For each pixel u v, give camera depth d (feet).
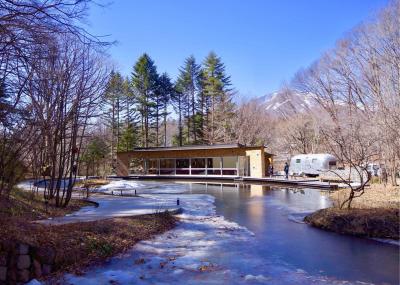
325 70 108.47
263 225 36.29
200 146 110.42
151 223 33.27
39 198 42.88
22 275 19.42
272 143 156.25
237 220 39.19
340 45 100.68
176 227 34.60
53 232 24.45
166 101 162.40
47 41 15.17
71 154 44.60
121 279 20.24
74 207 42.32
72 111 39.63
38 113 28.45
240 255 25.34
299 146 144.05
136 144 149.18
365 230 31.24
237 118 146.00
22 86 18.86
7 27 13.79
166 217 36.86
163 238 29.89
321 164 102.53
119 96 115.55
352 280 20.42
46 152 38.65
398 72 72.33
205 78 158.30
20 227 23.39
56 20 14.61
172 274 21.25
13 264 19.33
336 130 77.66
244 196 62.85
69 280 19.88
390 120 64.34
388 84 73.26
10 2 13.64
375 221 31.68
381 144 67.10
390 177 69.51
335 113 99.40
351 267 22.72
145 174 120.37
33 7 13.84
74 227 26.96
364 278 20.75
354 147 69.05
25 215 30.71
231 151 107.34
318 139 126.31
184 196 59.98
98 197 55.21
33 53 15.17
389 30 78.74
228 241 29.37
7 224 23.03
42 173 42.29
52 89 33.27
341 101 104.99
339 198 53.52
